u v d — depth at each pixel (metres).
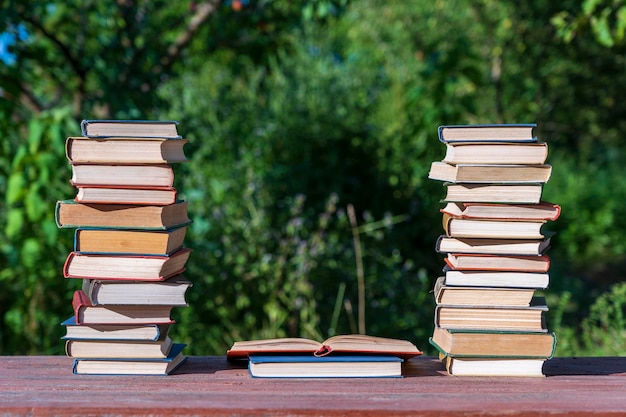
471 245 2.10
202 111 5.86
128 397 1.84
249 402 1.79
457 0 8.17
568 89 8.23
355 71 7.31
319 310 4.68
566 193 9.02
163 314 2.06
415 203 6.04
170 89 5.79
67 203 2.01
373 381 2.04
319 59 7.15
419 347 4.61
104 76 4.80
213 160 5.62
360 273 4.55
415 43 8.08
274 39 5.95
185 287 2.04
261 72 6.43
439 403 1.80
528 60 7.98
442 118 6.79
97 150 2.01
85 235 2.02
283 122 6.17
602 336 4.02
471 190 2.07
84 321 2.03
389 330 4.72
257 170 5.59
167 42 5.38
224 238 4.64
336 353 2.10
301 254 4.52
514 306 2.10
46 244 4.00
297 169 5.88
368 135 6.41
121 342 2.06
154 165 2.02
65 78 5.03
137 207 2.01
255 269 4.53
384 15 8.38
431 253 6.21
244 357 2.22
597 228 8.57
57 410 1.74
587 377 2.11
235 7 5.12
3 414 1.74
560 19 4.90
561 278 6.80
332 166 6.05
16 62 4.57
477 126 2.08
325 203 5.71
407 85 7.73
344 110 6.55
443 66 7.02
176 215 2.16
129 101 4.83
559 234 8.52
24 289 4.18
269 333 4.41
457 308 2.12
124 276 2.02
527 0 7.60
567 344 4.03
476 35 7.97
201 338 4.45
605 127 8.79
